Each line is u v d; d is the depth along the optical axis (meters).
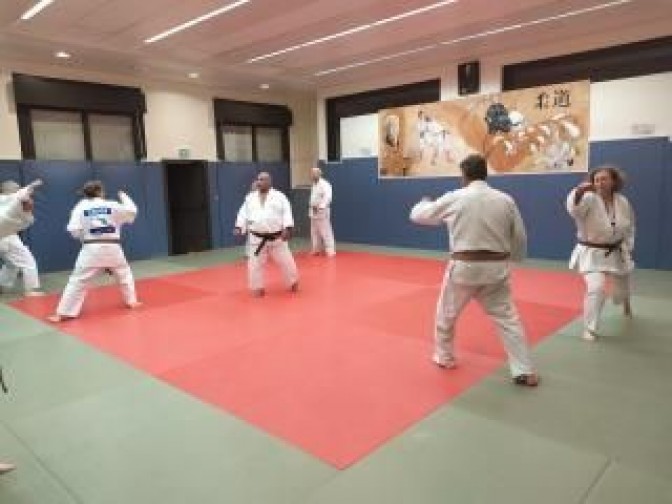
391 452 2.49
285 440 2.63
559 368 3.48
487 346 3.93
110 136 9.02
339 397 3.12
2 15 5.89
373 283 6.38
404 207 9.64
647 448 2.47
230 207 10.52
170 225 9.65
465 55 8.30
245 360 3.79
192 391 3.27
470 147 8.60
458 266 3.20
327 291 5.99
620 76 7.25
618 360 3.60
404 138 9.46
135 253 9.09
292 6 5.86
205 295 5.94
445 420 2.80
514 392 3.13
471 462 2.39
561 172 7.70
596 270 4.04
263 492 2.21
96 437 2.71
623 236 4.09
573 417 2.79
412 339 4.17
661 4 6.11
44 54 7.55
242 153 11.02
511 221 3.13
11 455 2.55
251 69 8.92
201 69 8.77
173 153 9.73
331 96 10.81
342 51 7.88
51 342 4.31
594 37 7.28
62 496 2.21
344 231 10.73
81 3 5.58
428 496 2.15
